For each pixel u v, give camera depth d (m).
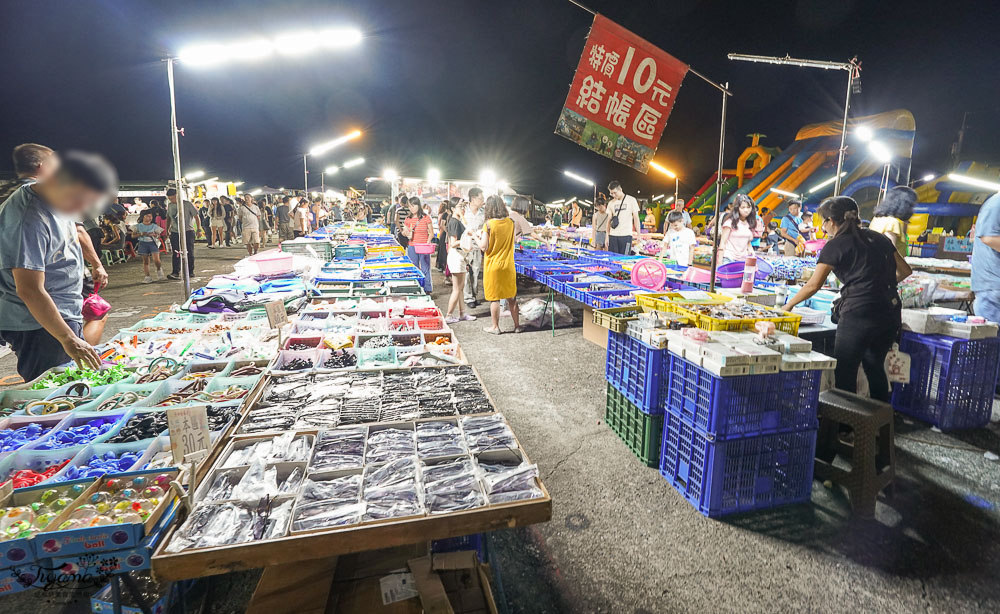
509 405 4.57
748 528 2.86
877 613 2.29
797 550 2.69
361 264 8.14
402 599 1.81
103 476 2.06
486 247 6.69
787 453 3.00
